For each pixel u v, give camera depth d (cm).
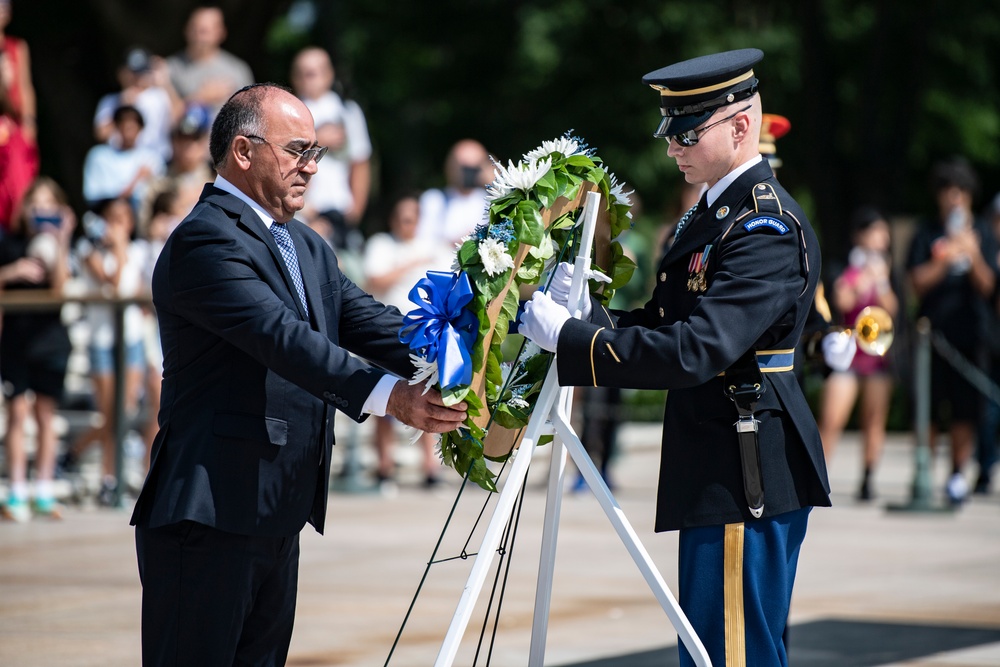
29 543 1638
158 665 745
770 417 762
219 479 737
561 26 4794
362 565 1515
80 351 2458
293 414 761
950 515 2003
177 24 3381
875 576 1484
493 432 790
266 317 733
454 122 5409
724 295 732
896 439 3347
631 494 2191
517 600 1335
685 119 772
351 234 2191
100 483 2031
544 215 755
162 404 763
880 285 2147
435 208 2227
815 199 3997
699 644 727
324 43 4678
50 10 3528
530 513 1934
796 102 4547
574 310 757
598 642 1164
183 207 1966
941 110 4753
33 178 2177
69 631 1180
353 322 835
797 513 776
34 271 1898
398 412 728
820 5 3941
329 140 2120
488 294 727
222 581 741
